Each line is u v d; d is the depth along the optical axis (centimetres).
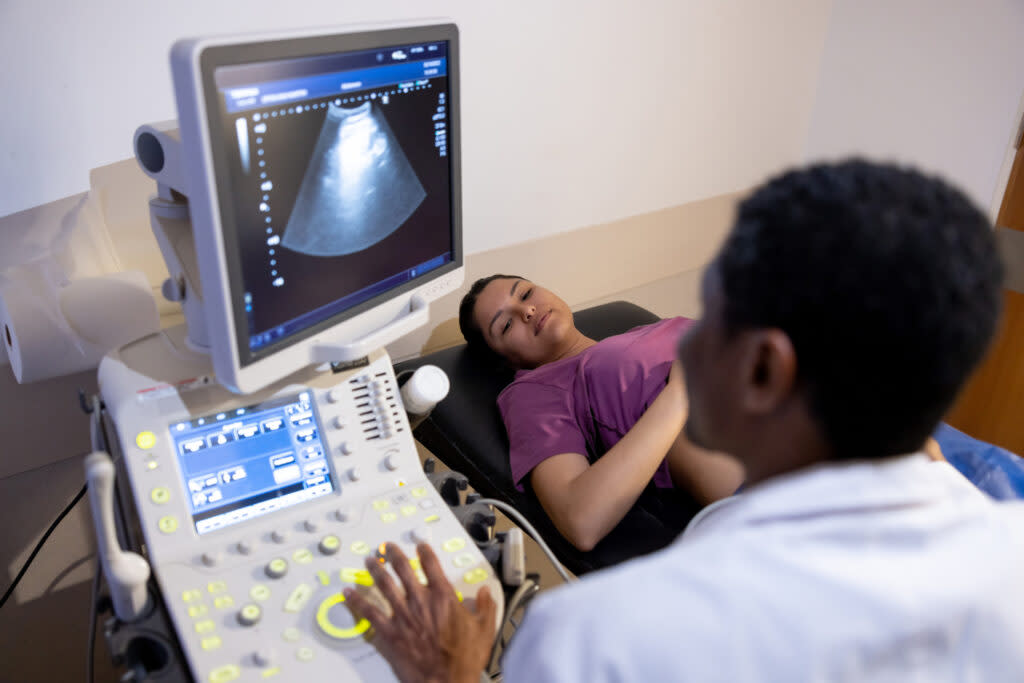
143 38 123
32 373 109
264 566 85
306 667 76
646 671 48
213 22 128
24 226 118
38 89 116
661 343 148
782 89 229
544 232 193
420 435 163
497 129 172
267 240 80
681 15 192
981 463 136
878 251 49
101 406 92
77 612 145
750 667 48
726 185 230
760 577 51
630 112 194
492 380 166
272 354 83
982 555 55
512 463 137
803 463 59
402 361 176
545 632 53
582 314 192
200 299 89
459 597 85
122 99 124
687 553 55
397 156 94
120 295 109
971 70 207
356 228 91
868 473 55
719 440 63
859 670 49
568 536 122
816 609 49
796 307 52
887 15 219
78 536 141
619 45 184
